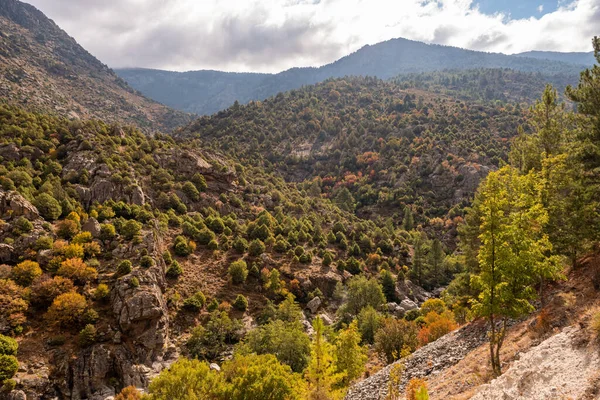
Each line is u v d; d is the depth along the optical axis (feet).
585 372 42.39
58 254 178.91
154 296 169.17
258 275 246.88
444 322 146.20
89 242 194.39
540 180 83.41
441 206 467.93
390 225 413.39
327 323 231.71
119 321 158.71
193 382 94.12
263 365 100.07
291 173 651.66
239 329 193.57
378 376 99.91
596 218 78.89
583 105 86.17
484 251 57.93
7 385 122.21
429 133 622.13
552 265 57.11
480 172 471.62
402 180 529.86
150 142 353.92
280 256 279.49
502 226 57.21
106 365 145.38
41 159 267.39
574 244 81.25
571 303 68.80
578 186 79.30
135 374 145.59
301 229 317.22
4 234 182.09
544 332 65.16
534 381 46.88
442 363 85.76
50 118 341.62
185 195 305.12
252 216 333.21
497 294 55.98
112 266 186.50
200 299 205.77
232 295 223.92
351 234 355.56
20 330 143.54
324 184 601.62
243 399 91.45
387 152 618.44
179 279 216.33
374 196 515.09
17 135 276.62
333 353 109.50
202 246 258.57
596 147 78.28
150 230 222.07
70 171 256.52
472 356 78.02
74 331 153.48
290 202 395.55
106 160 272.72
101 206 235.81
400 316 247.29
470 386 62.85
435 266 322.34
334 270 282.77
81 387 137.49
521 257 54.49
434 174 513.45
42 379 130.52
